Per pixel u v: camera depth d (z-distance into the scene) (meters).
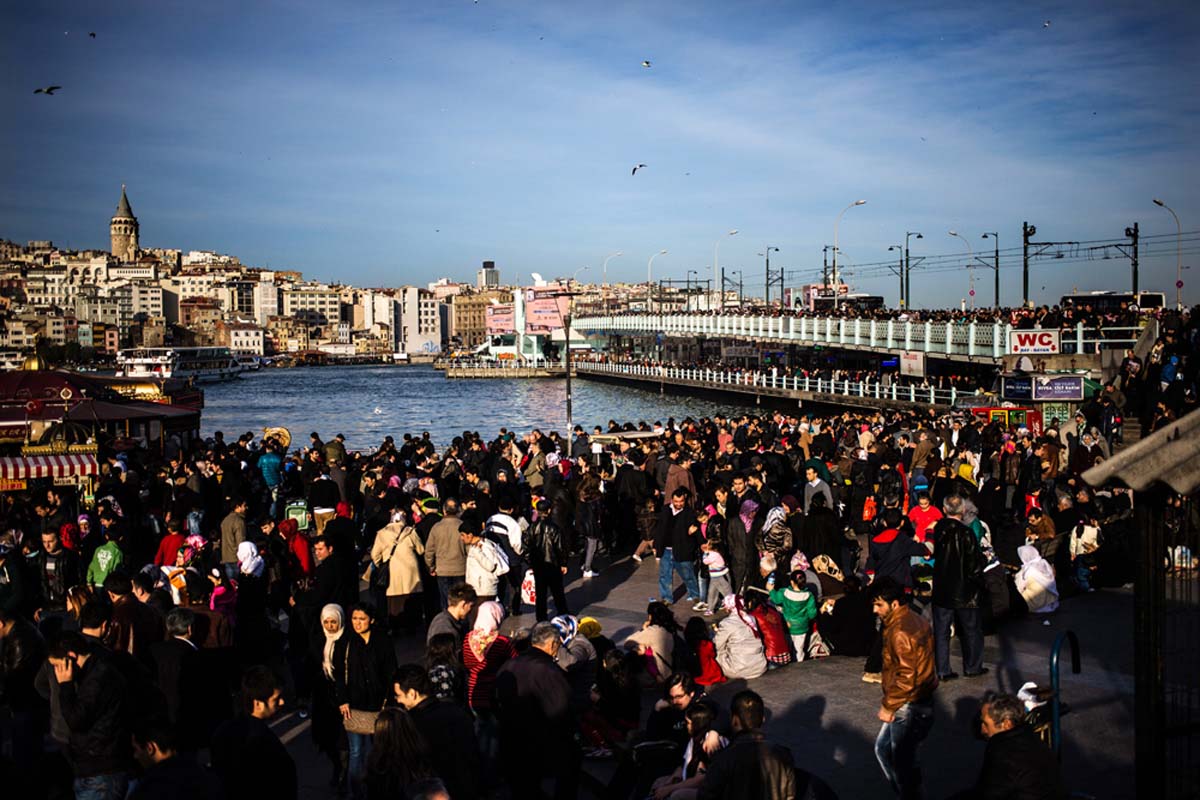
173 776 6.67
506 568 13.04
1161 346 26.48
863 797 8.49
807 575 12.84
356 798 8.72
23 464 20.83
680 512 15.16
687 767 7.86
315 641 9.57
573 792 8.74
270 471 22.62
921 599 12.75
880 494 18.53
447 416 94.81
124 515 17.19
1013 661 11.48
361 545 18.44
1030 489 18.92
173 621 9.28
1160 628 6.55
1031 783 6.44
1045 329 39.84
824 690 11.02
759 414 76.81
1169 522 7.25
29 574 12.58
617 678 9.70
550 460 21.62
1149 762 6.56
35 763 8.29
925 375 58.44
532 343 194.62
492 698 9.38
